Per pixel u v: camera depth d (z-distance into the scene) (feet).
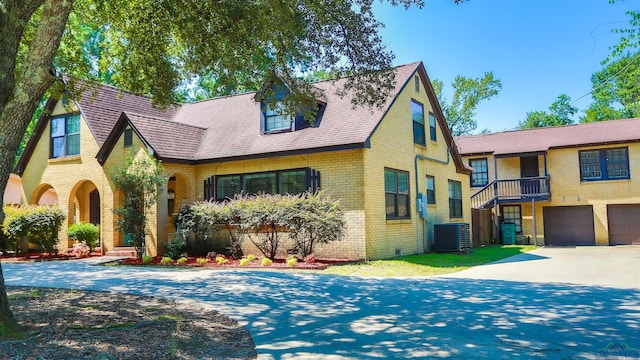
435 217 63.72
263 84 35.63
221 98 72.08
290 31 28.71
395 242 52.31
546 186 81.15
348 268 41.57
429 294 29.40
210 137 60.70
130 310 23.90
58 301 26.32
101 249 57.72
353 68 32.17
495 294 29.09
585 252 62.28
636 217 77.30
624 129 81.10
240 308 25.30
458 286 32.48
